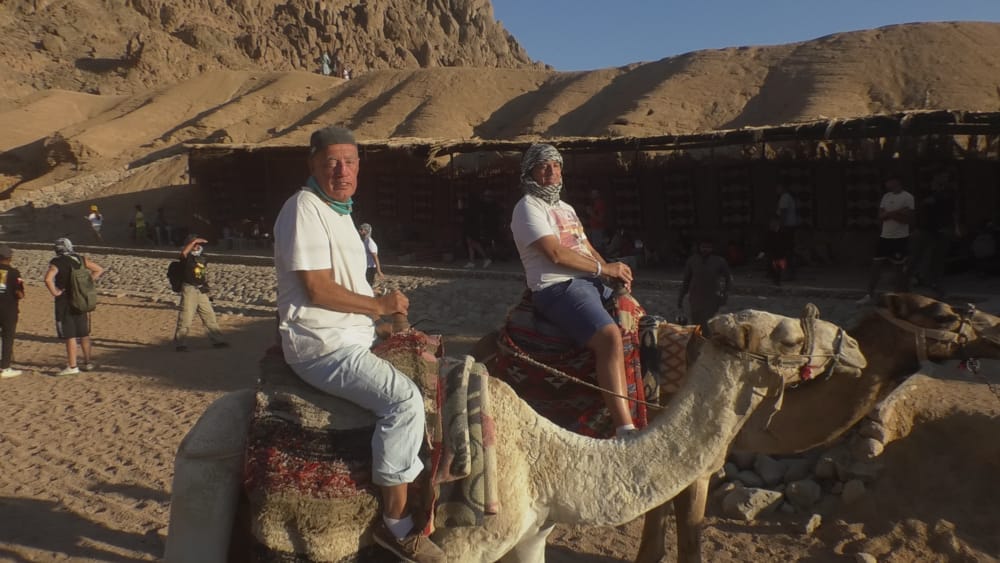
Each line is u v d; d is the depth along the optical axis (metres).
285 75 70.75
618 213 24.86
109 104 72.06
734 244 20.95
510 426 3.57
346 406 3.36
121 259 28.06
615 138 21.97
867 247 20.88
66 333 11.69
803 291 15.62
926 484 6.05
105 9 120.44
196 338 14.63
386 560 3.46
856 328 5.00
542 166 4.43
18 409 9.87
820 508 6.23
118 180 48.09
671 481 3.58
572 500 3.54
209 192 34.94
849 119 18.23
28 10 116.50
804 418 4.96
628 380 4.45
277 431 3.29
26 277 25.44
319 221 3.23
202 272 13.54
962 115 16.38
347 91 62.88
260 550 3.30
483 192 26.41
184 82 69.19
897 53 42.84
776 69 46.31
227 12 130.62
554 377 4.45
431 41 148.75
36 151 58.72
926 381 7.57
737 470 6.90
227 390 10.66
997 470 5.97
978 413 6.55
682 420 3.63
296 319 3.28
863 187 20.81
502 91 58.75
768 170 22.27
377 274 19.33
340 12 138.38
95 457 8.03
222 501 3.35
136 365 12.32
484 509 3.33
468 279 19.77
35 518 6.56
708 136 20.22
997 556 5.36
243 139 56.59
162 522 6.51
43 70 103.12
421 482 3.38
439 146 25.17
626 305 4.59
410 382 3.33
